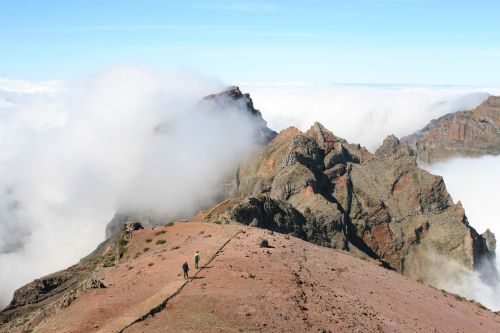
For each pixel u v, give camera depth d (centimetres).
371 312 5553
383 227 19850
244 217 13050
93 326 4381
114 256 10381
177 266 6034
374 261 15425
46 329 4659
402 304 6500
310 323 4541
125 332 4050
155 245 8531
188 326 4100
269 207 14262
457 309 7588
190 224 9481
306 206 17875
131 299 4953
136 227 10075
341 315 5034
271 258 6612
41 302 10706
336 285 6234
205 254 6475
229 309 4528
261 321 4344
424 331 5612
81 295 5525
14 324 7806
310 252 7912
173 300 4728
